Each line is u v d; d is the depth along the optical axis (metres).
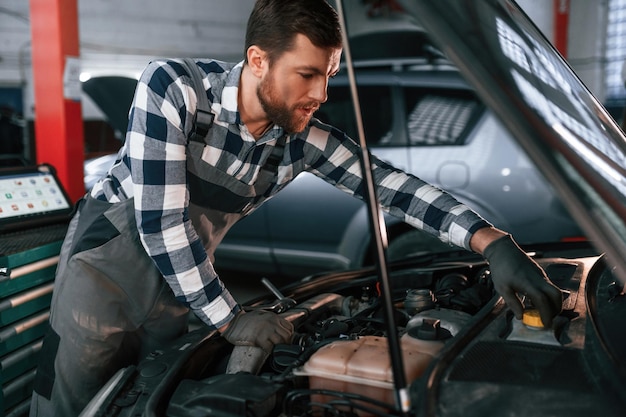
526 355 0.97
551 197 3.01
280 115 1.18
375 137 3.34
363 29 9.92
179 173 1.20
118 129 4.20
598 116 1.14
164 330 1.51
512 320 1.11
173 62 1.22
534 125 0.84
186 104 1.20
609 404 0.83
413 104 3.29
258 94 1.18
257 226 3.54
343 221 3.30
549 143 0.84
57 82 3.07
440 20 0.90
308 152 1.41
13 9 10.39
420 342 1.08
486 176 3.11
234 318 1.24
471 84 0.87
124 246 1.38
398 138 3.29
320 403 0.96
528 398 0.86
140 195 1.19
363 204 3.25
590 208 0.81
